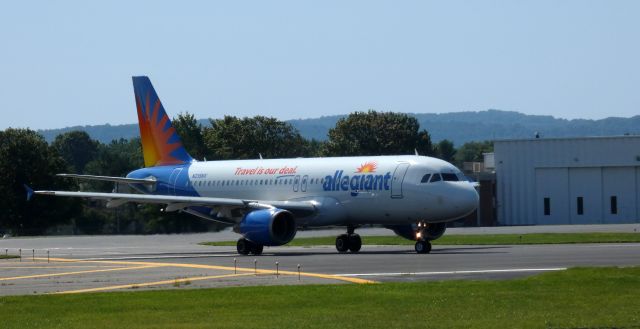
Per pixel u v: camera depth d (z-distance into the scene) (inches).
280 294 3855.8
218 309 3481.8
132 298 3821.4
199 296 3843.5
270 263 5767.7
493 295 3715.6
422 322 3093.0
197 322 3181.6
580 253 6171.3
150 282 4621.1
